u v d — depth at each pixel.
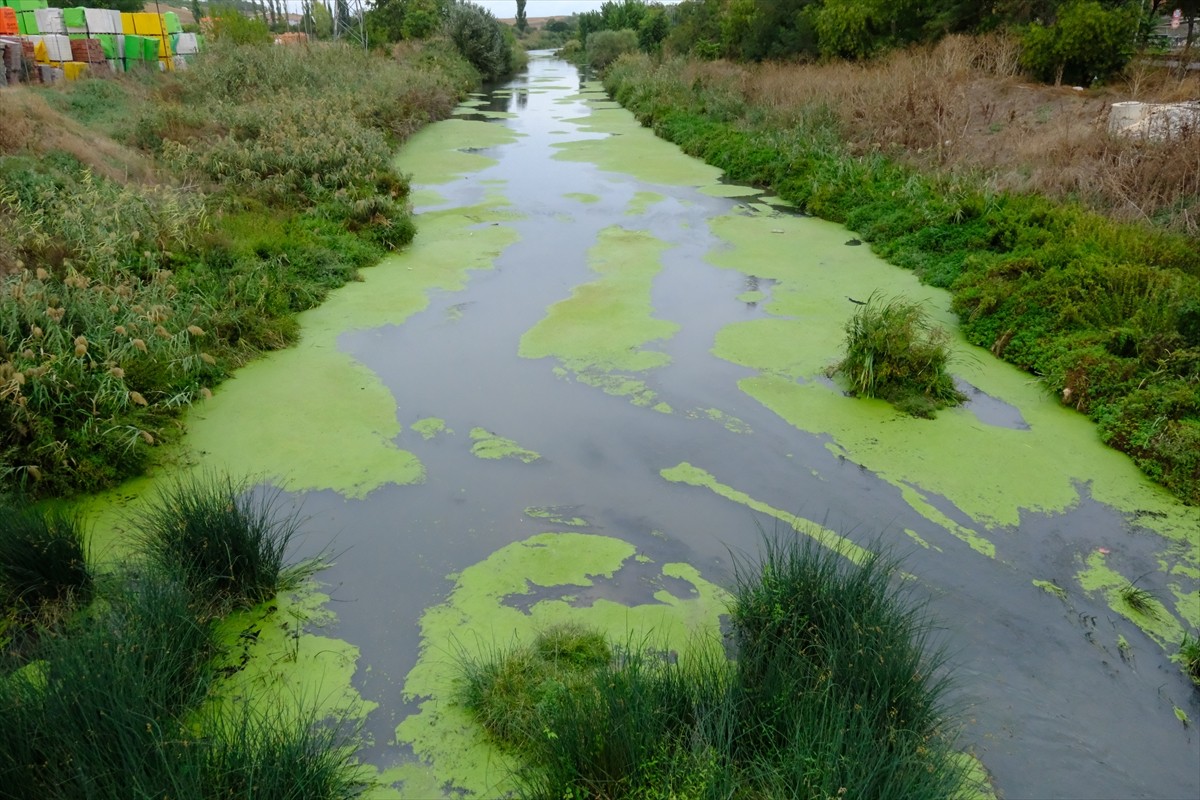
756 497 4.81
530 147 15.59
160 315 5.55
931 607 3.98
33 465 4.45
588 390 6.02
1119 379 5.68
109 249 6.35
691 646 3.64
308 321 7.06
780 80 16.66
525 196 11.61
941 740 3.14
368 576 4.09
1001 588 4.12
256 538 3.87
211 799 2.64
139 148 10.57
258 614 3.81
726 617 3.86
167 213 7.39
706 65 21.78
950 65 13.84
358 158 10.51
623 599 3.97
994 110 12.59
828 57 18.14
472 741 3.19
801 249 9.26
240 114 11.65
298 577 4.05
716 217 10.60
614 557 4.28
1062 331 6.34
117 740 2.79
